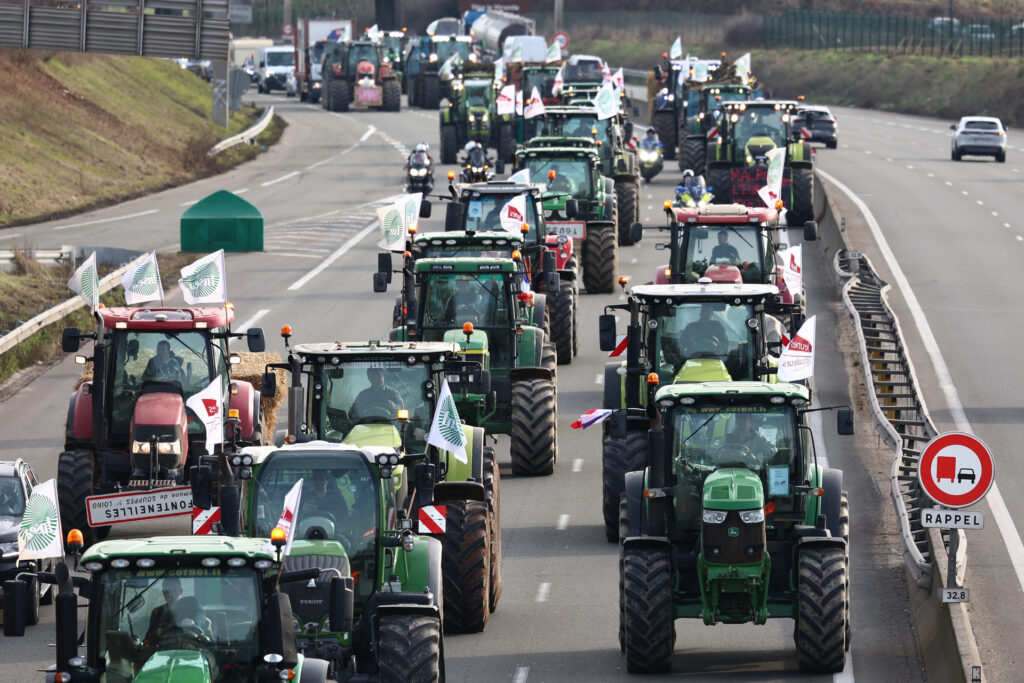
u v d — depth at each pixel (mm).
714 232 111500
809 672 62375
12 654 66375
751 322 81750
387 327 139125
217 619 44719
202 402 68188
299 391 66375
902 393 114375
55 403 115375
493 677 62812
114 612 44750
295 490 46281
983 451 62625
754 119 189500
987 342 133125
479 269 92938
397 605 52438
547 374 94750
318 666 47500
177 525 86750
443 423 59094
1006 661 66188
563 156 157125
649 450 63281
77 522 77562
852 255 155875
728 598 61906
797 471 62875
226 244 182625
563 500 90000
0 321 135750
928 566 71250
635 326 82125
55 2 190875
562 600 73188
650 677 62469
